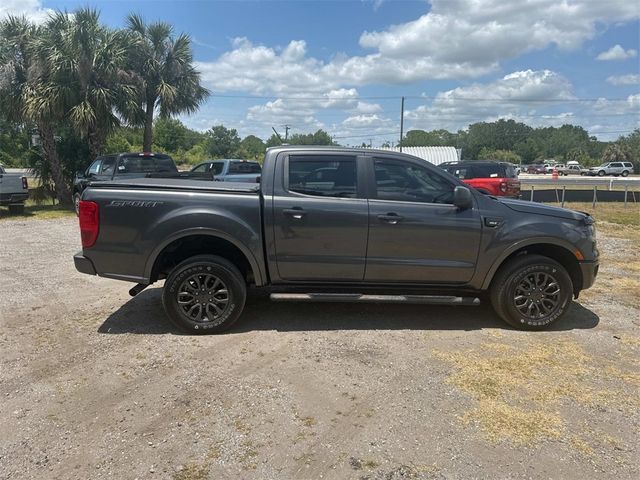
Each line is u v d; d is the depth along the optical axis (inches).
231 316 184.1
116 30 701.9
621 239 430.0
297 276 187.0
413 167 188.9
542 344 176.6
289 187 184.2
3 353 166.7
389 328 192.2
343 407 132.0
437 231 183.9
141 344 174.9
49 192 724.7
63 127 705.0
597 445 115.1
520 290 188.5
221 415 127.7
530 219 188.2
